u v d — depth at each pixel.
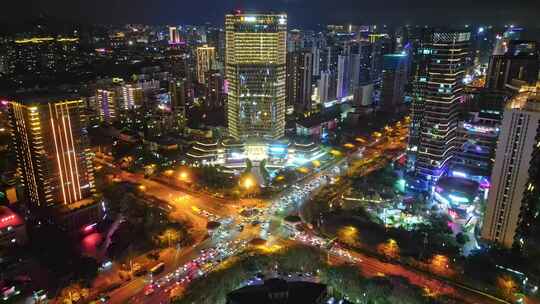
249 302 183.12
